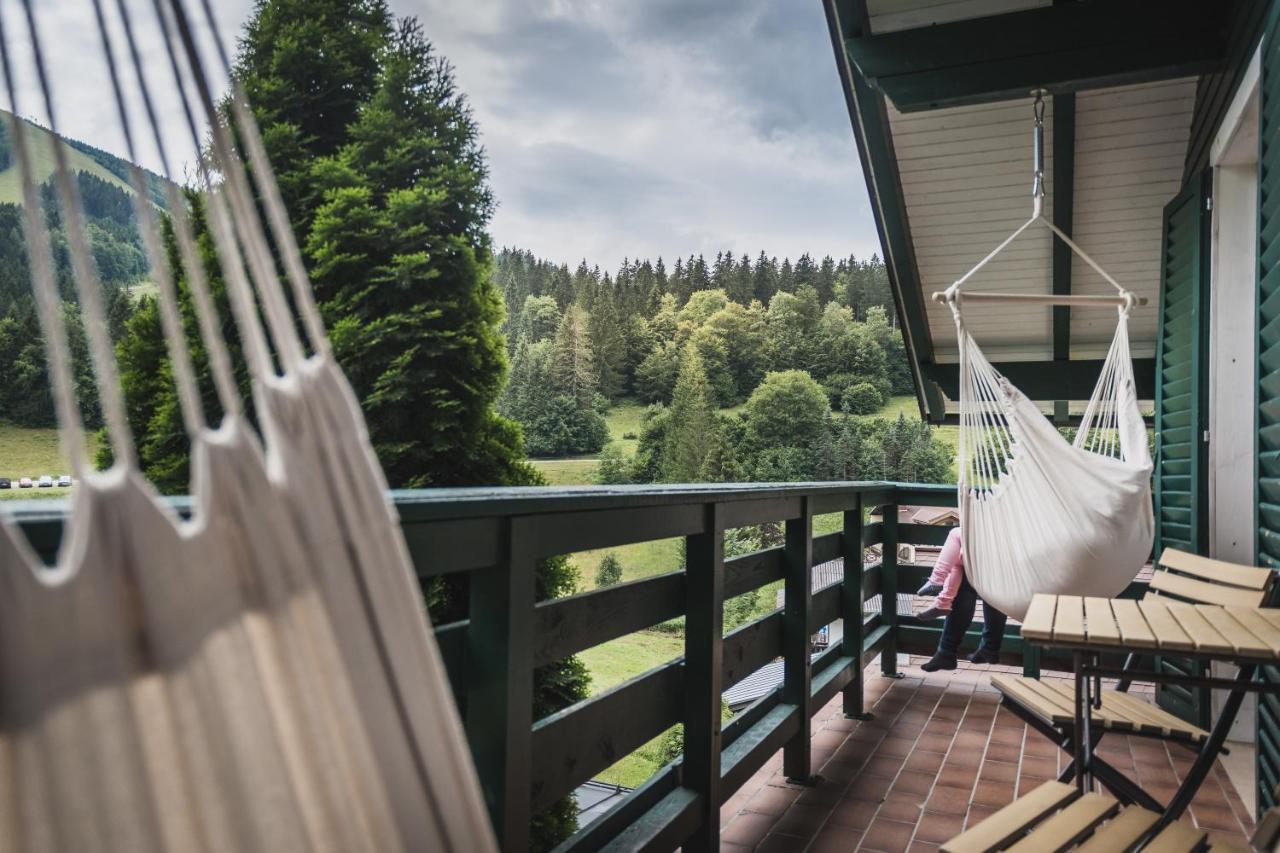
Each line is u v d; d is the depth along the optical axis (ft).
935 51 13.08
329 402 2.52
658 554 136.05
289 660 2.23
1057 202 17.34
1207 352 12.33
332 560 2.42
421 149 53.01
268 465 2.36
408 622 2.63
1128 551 10.96
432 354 48.52
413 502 3.79
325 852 2.22
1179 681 6.06
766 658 9.60
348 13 56.08
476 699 4.74
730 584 8.53
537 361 196.44
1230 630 6.13
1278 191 7.77
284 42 54.49
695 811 7.06
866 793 9.80
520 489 4.94
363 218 50.60
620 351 206.69
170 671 1.93
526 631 4.85
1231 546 11.85
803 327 202.28
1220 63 11.87
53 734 1.74
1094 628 6.19
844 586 13.03
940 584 14.05
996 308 20.10
